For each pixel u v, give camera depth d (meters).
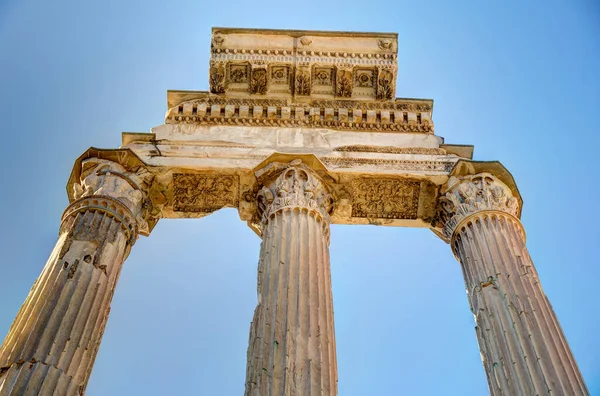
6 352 17.06
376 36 26.92
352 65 26.33
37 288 18.84
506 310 19.08
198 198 23.78
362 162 23.91
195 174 23.42
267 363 16.78
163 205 23.73
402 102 26.23
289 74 26.39
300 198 21.70
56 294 18.42
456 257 22.38
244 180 23.48
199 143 24.36
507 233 21.52
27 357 16.80
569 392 17.00
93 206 21.28
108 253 20.25
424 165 23.95
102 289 19.34
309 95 26.19
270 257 19.78
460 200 22.94
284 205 21.38
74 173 23.09
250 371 16.95
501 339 18.52
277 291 18.52
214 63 26.27
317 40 26.72
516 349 18.09
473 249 21.25
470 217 22.11
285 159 23.17
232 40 26.61
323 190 22.89
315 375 16.44
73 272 19.14
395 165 23.89
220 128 25.06
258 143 24.53
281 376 16.38
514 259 20.52
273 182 22.83
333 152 24.27
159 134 24.62
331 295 19.48
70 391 16.86
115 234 20.97
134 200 22.31
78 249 19.91
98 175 22.45
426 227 24.31
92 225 20.80
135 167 23.17
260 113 25.56
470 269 20.88
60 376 16.83
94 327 18.44
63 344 17.42
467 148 24.84
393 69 26.44
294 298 18.22
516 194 23.55
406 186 23.73
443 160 24.20
